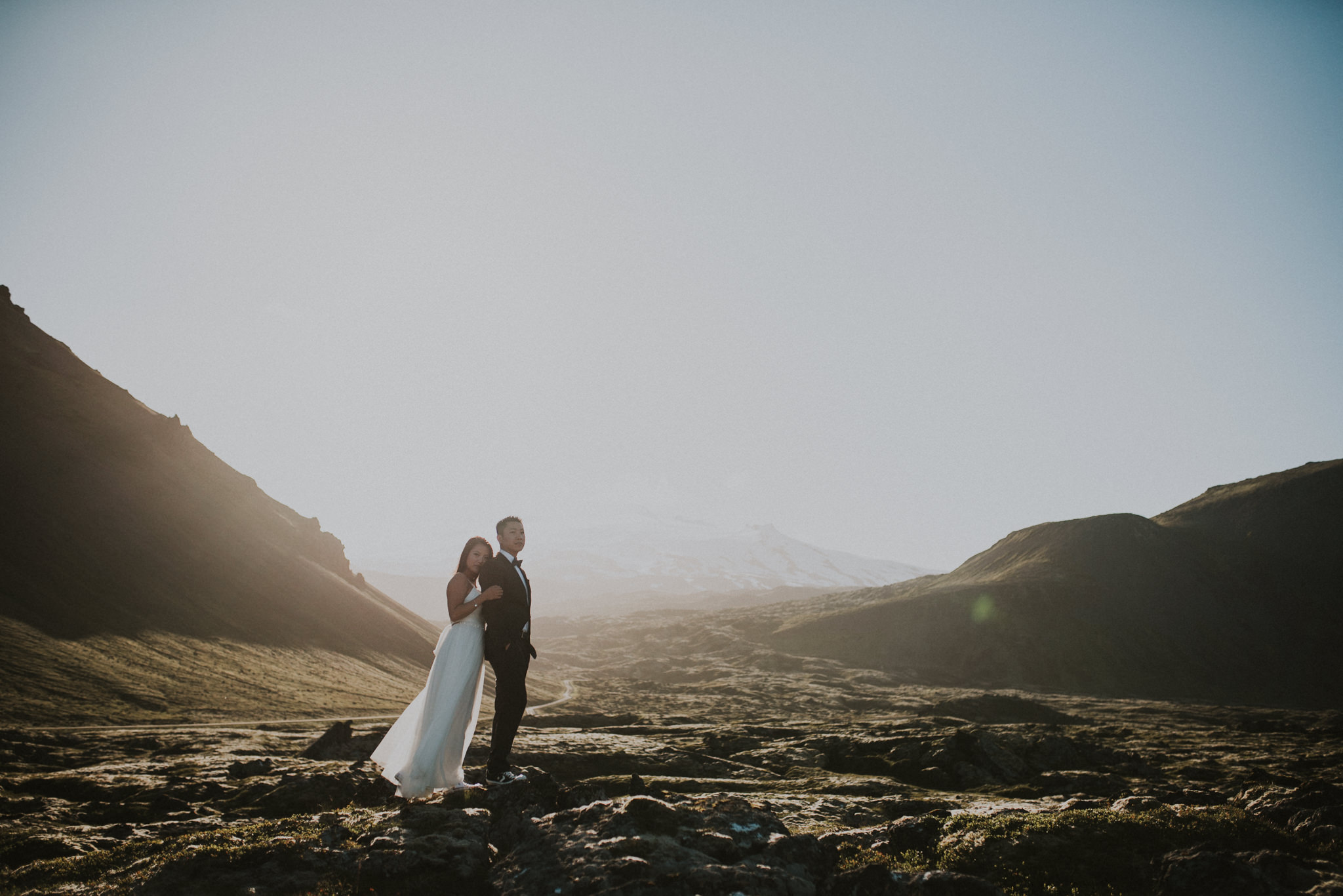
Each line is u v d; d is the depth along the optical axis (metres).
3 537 94.12
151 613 97.50
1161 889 9.38
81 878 8.45
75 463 117.88
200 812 19.69
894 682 188.50
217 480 148.00
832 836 11.50
